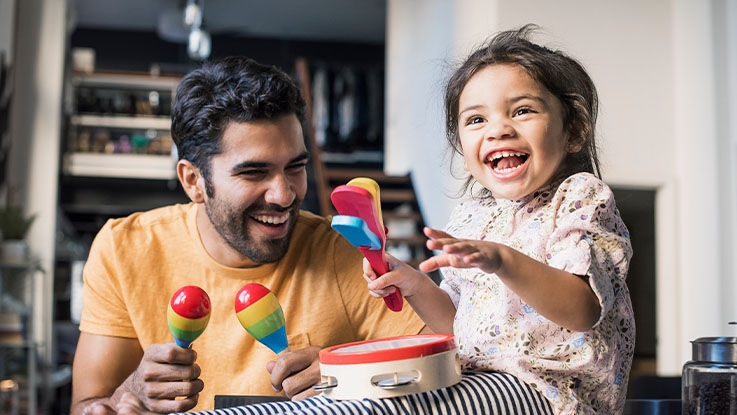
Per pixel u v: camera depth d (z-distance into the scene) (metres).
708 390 0.88
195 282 1.41
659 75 4.47
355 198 0.88
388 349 0.82
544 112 1.01
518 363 0.93
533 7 4.38
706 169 4.29
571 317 0.85
